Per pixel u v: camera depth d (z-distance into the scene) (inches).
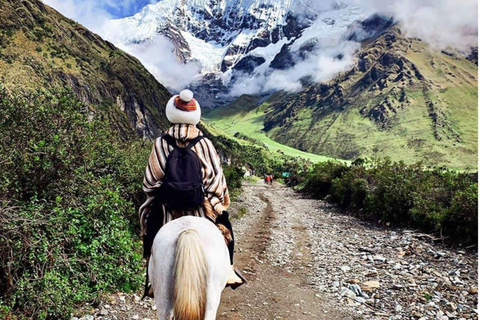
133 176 386.6
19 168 243.3
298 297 292.5
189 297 129.6
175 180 164.4
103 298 254.2
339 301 283.0
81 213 263.9
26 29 4618.6
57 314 221.9
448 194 558.3
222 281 150.2
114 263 276.4
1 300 207.9
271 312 264.1
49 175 253.6
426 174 722.8
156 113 5841.5
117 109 4751.5
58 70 4291.3
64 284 226.4
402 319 249.1
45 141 253.6
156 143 175.9
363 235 546.3
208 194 173.2
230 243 175.2
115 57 6269.7
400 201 601.6
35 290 218.7
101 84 4970.5
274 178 3986.2
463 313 253.3
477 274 326.3
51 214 238.2
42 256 223.6
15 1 4938.5
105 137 315.3
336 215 817.5
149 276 154.1
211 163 176.4
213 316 141.3
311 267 380.5
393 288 303.7
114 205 289.7
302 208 994.1
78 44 5693.9
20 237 219.0
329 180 1341.0
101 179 280.2
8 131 247.6
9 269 211.8
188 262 133.5
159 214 173.2
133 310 247.8
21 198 245.9
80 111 274.5
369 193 775.1
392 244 462.3
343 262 391.9
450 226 455.2
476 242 412.2
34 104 255.6
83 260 252.1
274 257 422.3
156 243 147.5
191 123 181.0
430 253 403.5
